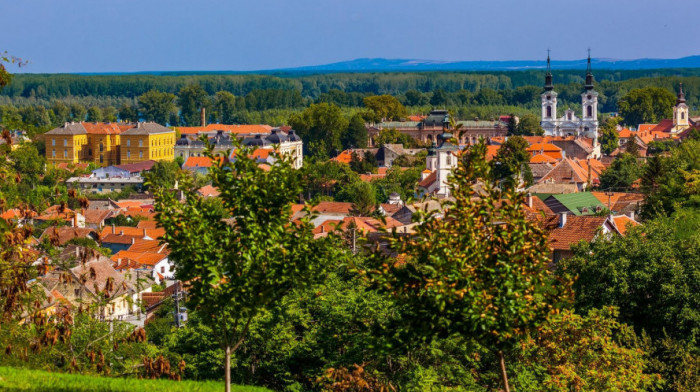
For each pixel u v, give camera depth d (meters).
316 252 66.38
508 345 63.22
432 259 59.53
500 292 59.97
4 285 81.69
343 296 107.31
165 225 65.56
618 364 99.38
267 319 107.62
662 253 123.75
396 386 97.12
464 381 94.81
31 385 69.19
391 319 64.44
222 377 109.75
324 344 107.75
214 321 68.75
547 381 92.38
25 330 87.00
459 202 61.19
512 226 60.91
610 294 121.94
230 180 66.31
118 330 104.50
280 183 65.81
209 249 64.75
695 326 118.25
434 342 94.75
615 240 128.88
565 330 98.31
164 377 91.56
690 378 110.31
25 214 88.69
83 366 92.44
